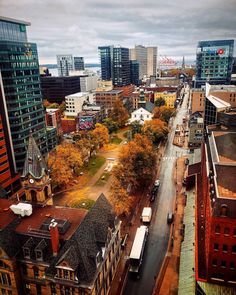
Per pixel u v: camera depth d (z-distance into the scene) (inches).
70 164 4670.3
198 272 2294.5
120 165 4220.0
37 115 5383.9
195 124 6038.4
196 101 7209.6
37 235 2368.4
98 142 5910.4
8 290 2411.4
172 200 3998.5
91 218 2474.2
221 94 5354.3
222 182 2277.3
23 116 4899.1
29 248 2284.7
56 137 6240.2
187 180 4025.6
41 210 2706.7
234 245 2071.9
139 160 4242.1
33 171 2659.9
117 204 3440.0
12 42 4522.6
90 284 2026.3
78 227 2268.7
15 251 2311.8
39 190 2694.4
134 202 3959.2
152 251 2982.3
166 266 2768.2
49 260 2252.7
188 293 2224.4
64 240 2285.9
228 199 2027.6
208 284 2215.8
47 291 2197.3
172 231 3284.9
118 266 2795.3
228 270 2153.1
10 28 4702.3
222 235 2076.8
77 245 2133.4
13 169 4623.5
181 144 6437.0
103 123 7805.1
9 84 4537.4
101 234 2388.0
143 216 3425.2
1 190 3299.7
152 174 4360.2
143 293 2479.1
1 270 2354.8
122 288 2539.4
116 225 2760.8
